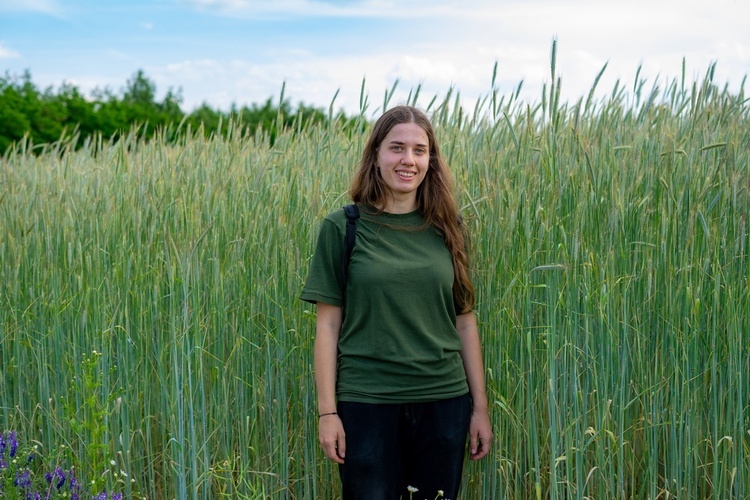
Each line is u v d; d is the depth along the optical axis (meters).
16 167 4.48
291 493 3.21
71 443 3.40
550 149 2.85
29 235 3.71
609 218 2.75
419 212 2.57
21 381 3.59
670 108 3.14
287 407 3.20
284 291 3.10
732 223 2.79
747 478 2.77
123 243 3.35
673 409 2.74
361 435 2.43
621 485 2.73
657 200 2.80
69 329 3.42
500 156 3.08
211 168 3.65
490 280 2.87
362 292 2.42
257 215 3.21
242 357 3.18
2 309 3.68
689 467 2.74
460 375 2.55
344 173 3.34
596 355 2.81
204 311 3.21
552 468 2.71
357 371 2.45
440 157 2.58
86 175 4.18
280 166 3.48
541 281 2.85
